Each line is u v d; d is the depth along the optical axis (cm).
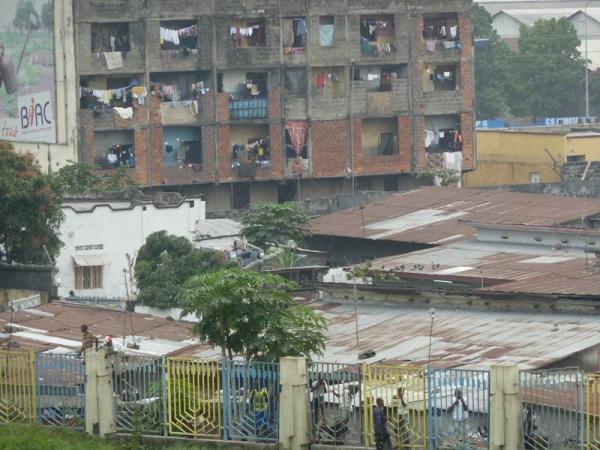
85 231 12694
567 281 8988
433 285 9806
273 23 19062
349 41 19475
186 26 18862
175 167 18838
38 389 6619
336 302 8819
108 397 6456
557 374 5828
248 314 6525
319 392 6150
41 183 11706
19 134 18188
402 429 5975
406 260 10719
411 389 5991
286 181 19538
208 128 18925
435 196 14025
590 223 12344
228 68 18912
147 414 6419
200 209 13438
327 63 19388
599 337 7256
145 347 8262
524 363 6912
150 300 11169
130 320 9175
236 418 6259
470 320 7950
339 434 6097
